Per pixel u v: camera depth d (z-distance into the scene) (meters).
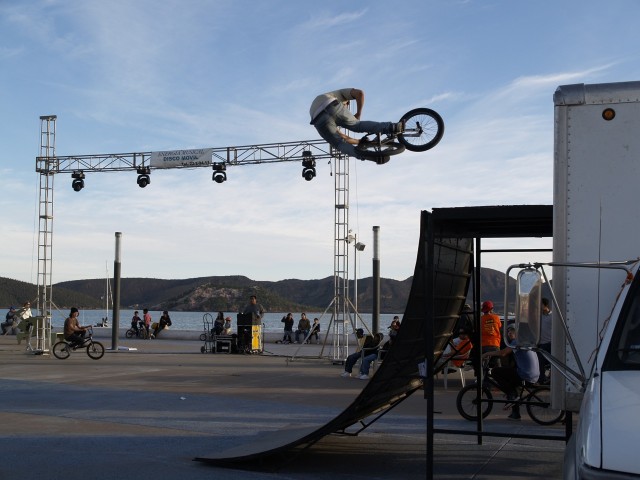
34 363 20.45
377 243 21.61
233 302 159.25
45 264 24.05
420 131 8.92
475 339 9.00
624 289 4.88
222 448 8.53
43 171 24.02
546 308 11.38
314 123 9.07
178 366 19.77
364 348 16.58
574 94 5.87
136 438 9.15
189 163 22.86
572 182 5.86
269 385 15.06
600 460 3.60
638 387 4.06
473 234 8.10
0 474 7.22
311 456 8.20
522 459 8.09
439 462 7.93
